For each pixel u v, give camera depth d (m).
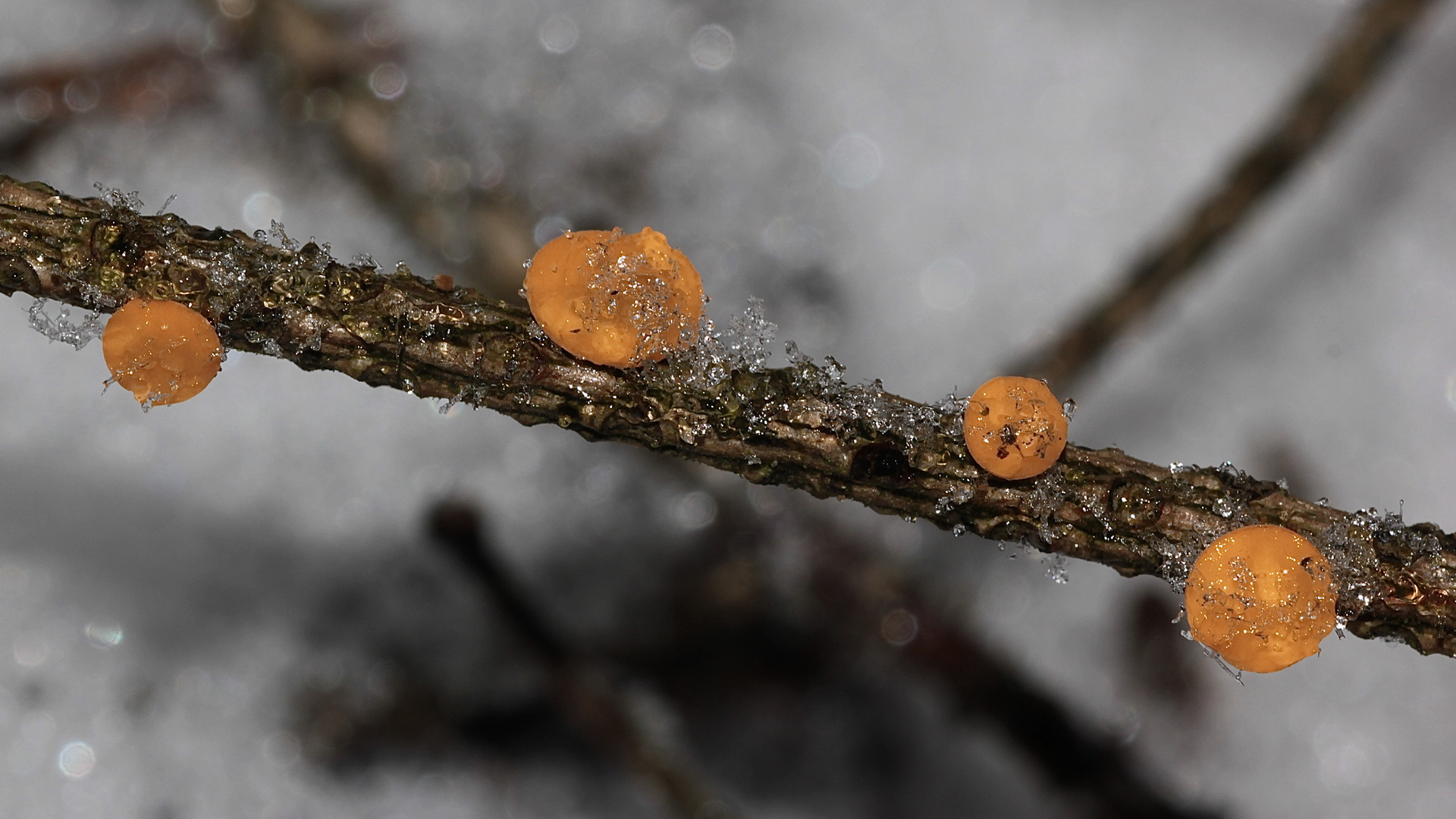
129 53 0.25
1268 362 0.25
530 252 0.25
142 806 0.22
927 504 0.19
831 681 0.24
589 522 0.24
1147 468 0.19
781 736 0.23
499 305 0.19
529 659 0.23
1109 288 0.25
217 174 0.25
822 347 0.25
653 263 0.18
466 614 0.23
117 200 0.18
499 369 0.18
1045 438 0.18
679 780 0.23
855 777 0.23
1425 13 0.23
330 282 0.18
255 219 0.25
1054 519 0.19
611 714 0.23
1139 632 0.24
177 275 0.18
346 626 0.23
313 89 0.25
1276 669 0.18
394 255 0.25
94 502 0.22
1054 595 0.24
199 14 0.25
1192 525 0.19
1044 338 0.25
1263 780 0.23
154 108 0.25
